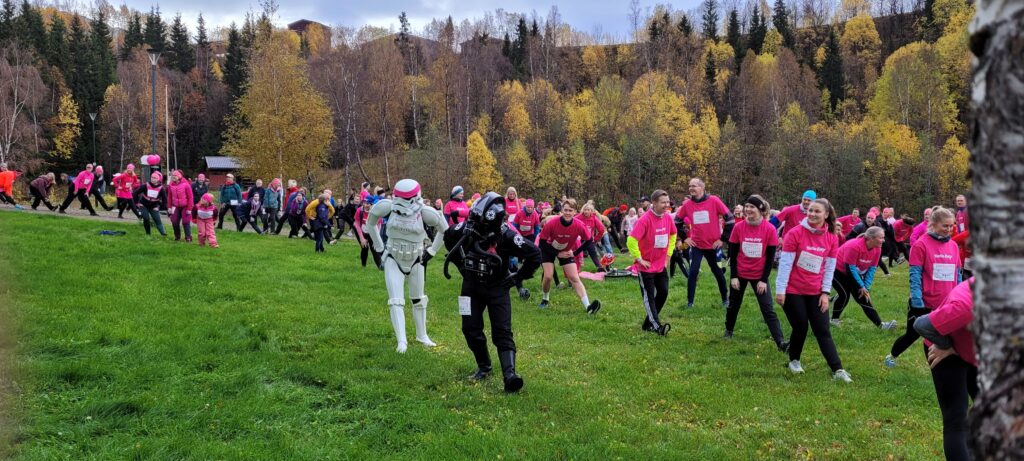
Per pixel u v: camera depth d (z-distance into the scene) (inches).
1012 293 61.8
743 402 240.7
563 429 209.0
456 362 285.6
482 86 2787.9
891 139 2055.9
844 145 2016.5
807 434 210.5
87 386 229.1
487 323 387.9
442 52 2773.1
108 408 205.6
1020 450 61.9
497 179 2097.7
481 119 2554.1
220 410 211.5
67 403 211.9
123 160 2583.7
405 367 272.7
